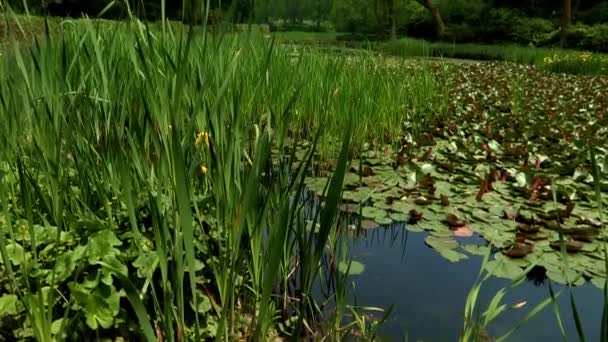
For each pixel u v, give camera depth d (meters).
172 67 1.62
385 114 4.39
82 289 1.31
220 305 1.75
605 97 8.02
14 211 1.63
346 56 4.78
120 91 1.98
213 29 1.72
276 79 3.58
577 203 3.03
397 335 1.80
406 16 30.77
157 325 1.51
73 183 1.96
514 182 3.40
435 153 4.25
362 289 2.15
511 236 2.59
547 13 29.03
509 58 19.12
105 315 1.32
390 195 3.18
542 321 1.95
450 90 7.64
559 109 6.53
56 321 1.32
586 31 22.78
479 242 2.61
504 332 1.86
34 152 1.86
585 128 5.15
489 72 12.57
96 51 1.78
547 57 15.88
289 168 1.72
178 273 1.37
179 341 1.42
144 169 1.66
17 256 1.36
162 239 1.28
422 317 1.93
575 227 2.52
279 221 1.29
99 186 1.64
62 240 1.50
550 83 10.27
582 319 1.96
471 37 27.11
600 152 4.04
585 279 2.22
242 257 1.42
